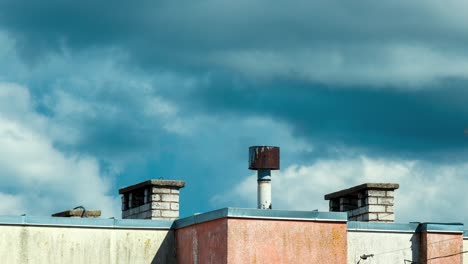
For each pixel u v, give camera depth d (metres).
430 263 30.39
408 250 30.52
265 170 30.48
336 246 28.69
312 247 28.45
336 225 28.80
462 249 30.80
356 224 30.30
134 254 29.69
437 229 30.61
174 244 30.08
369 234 30.36
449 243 30.61
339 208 34.31
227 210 27.77
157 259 29.83
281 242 28.19
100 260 29.38
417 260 30.50
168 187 32.66
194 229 29.22
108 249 29.50
